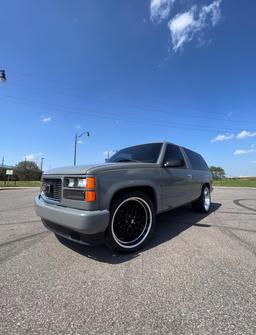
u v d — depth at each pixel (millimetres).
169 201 4332
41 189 4039
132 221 3504
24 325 1842
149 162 4223
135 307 2074
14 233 4477
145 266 2920
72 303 2139
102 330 1786
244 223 5180
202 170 6320
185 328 1799
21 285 2469
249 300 2164
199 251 3422
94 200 2941
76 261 3092
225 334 1728
